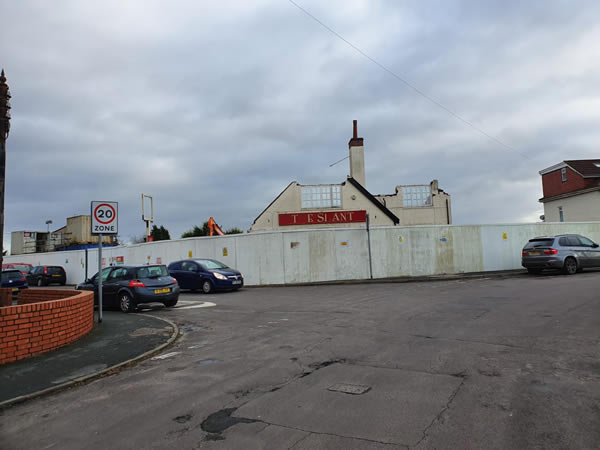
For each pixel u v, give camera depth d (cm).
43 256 3466
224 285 1780
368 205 2964
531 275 1925
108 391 530
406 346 672
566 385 467
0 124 827
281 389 493
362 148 3238
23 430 418
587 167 3644
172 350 754
